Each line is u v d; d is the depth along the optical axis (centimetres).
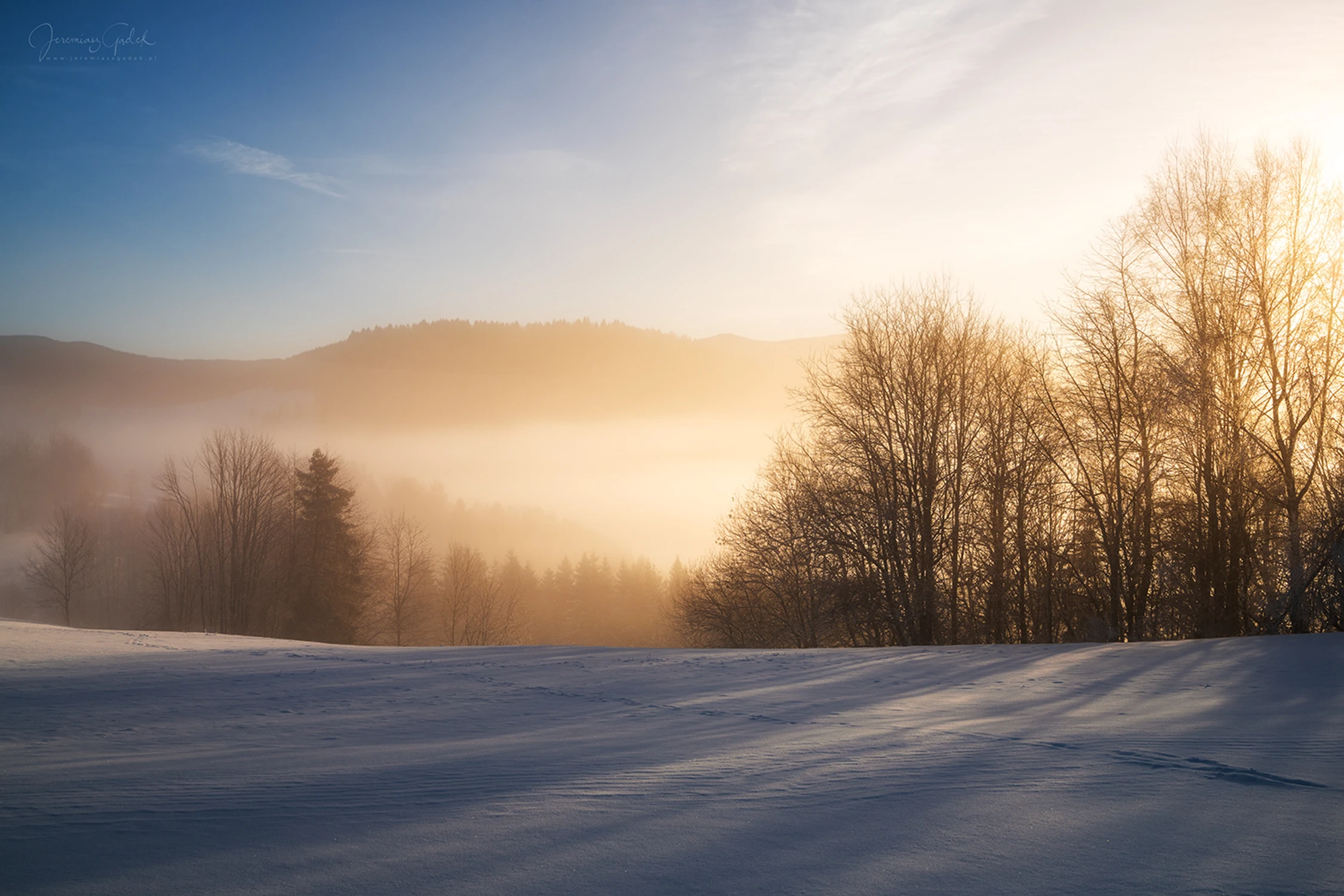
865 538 3180
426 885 398
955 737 804
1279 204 2514
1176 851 454
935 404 3209
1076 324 2911
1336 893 394
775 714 961
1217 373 2512
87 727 865
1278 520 2462
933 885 403
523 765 673
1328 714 927
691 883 405
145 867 420
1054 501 3081
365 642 5956
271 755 716
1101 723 877
